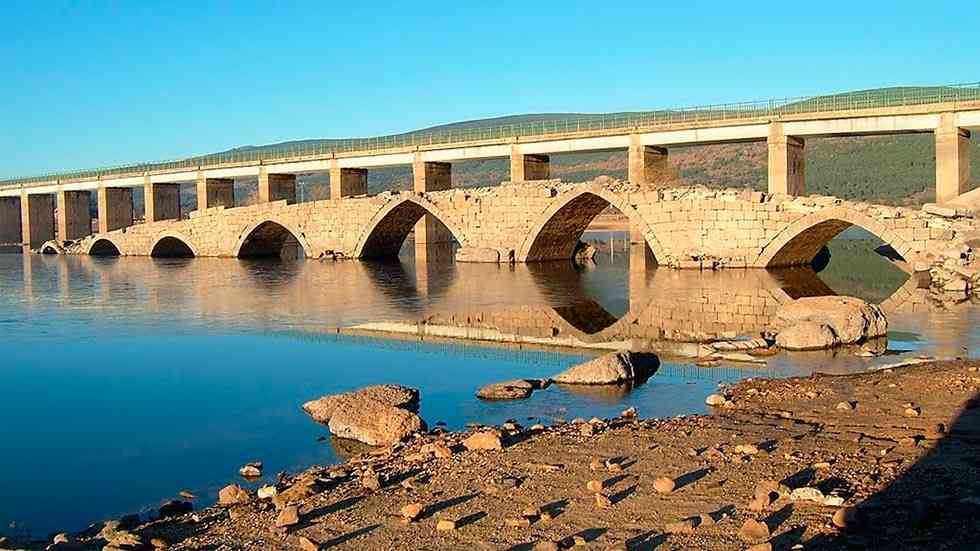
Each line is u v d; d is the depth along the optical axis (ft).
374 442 47.16
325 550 29.45
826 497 30.83
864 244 265.34
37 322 101.40
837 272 156.97
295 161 251.39
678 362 68.23
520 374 65.05
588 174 497.46
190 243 244.42
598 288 128.16
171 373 68.28
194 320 100.58
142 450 47.06
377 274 164.14
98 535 33.99
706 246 152.97
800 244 152.35
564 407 53.98
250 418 53.62
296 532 31.48
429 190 229.45
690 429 44.50
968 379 53.36
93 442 48.80
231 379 65.51
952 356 68.33
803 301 82.99
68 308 116.57
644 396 56.59
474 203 185.98
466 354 73.97
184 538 32.09
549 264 182.70
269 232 234.58
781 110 177.88
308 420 52.85
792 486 33.14
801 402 50.78
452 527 30.71
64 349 81.05
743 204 148.56
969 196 144.97
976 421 43.47
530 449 41.60
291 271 177.78
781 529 28.35
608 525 30.04
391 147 233.35
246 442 48.29
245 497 37.45
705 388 58.54
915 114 159.53
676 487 34.01
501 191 182.09
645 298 113.19
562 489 34.60
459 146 219.61
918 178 386.93
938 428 41.65
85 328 95.40
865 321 77.77
